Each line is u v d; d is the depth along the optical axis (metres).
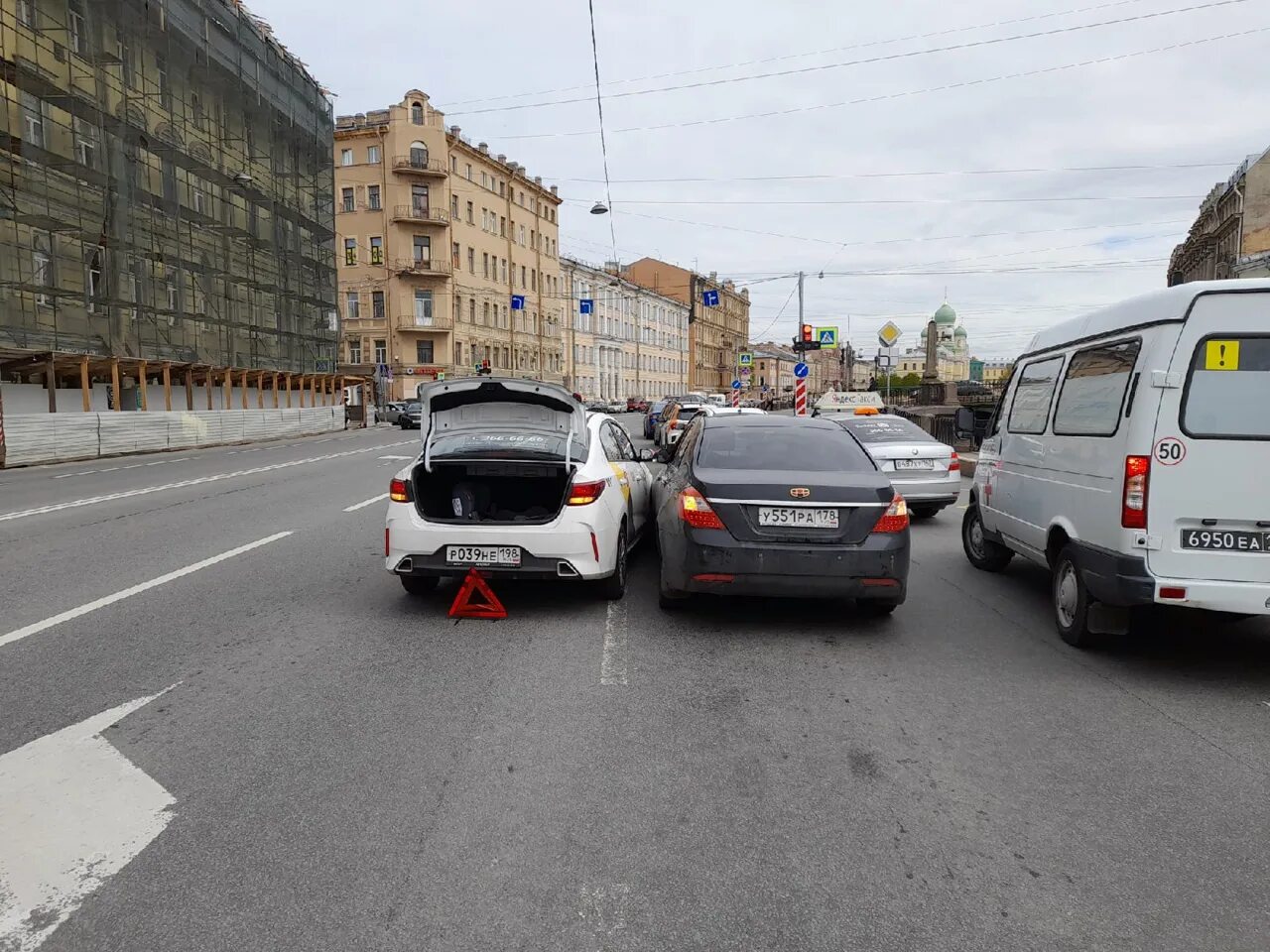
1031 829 3.22
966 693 4.70
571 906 2.71
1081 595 5.46
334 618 6.11
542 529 6.05
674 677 4.88
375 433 37.97
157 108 28.88
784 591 5.68
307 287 40.53
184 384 32.56
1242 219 36.12
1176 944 2.56
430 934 2.57
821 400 29.36
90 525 10.48
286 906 2.70
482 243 63.16
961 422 8.41
